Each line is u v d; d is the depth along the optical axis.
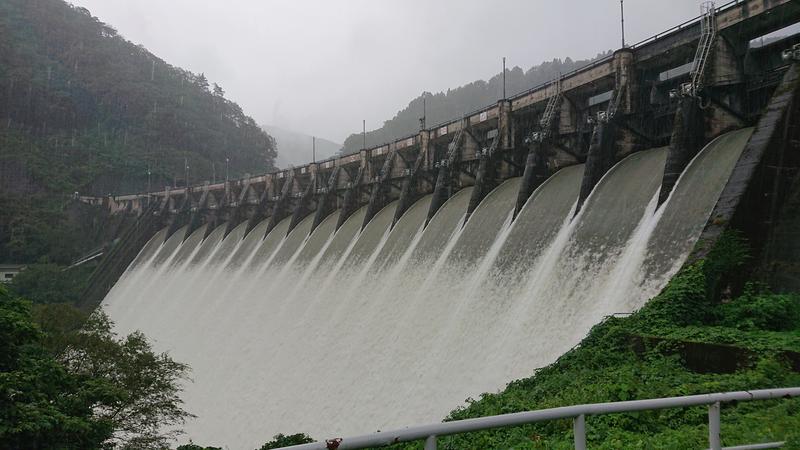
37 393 16.91
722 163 25.56
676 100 32.31
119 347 28.70
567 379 17.62
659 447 10.18
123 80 193.50
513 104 44.41
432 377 32.06
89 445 18.08
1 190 125.50
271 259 68.88
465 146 49.91
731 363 15.93
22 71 164.75
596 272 27.73
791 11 26.19
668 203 26.42
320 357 42.88
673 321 19.17
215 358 55.28
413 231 48.84
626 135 33.88
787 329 18.22
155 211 112.62
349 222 62.34
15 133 147.38
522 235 35.12
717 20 28.69
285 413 40.09
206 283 77.44
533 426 14.11
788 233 21.33
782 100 22.34
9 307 18.33
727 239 20.62
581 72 37.53
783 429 10.16
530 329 28.45
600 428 12.43
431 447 5.52
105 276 104.38
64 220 126.38
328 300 49.94
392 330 38.84
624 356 18.33
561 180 37.12
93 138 165.12
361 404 35.03
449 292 37.50
